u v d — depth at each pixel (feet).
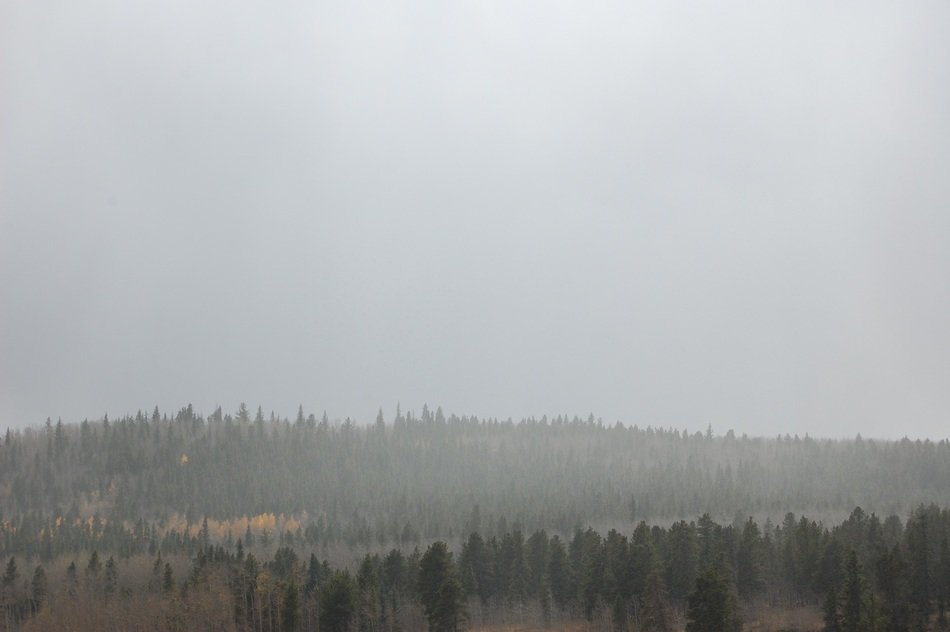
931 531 392.06
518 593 427.74
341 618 387.75
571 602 418.51
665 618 353.10
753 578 390.83
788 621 372.99
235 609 415.23
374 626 390.63
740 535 419.95
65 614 443.73
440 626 374.63
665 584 375.04
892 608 342.64
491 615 429.38
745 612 383.86
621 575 384.88
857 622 327.06
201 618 407.23
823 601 378.73
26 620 479.00
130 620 420.36
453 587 377.71
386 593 423.64
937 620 356.59
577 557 439.63
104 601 463.83
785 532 456.45
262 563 497.87
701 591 324.39
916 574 362.94
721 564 371.35
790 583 398.83
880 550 374.43
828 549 383.45
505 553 439.63
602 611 383.24
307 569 491.31
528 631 406.00
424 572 384.47
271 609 414.21
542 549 440.86
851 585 333.01
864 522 436.35
